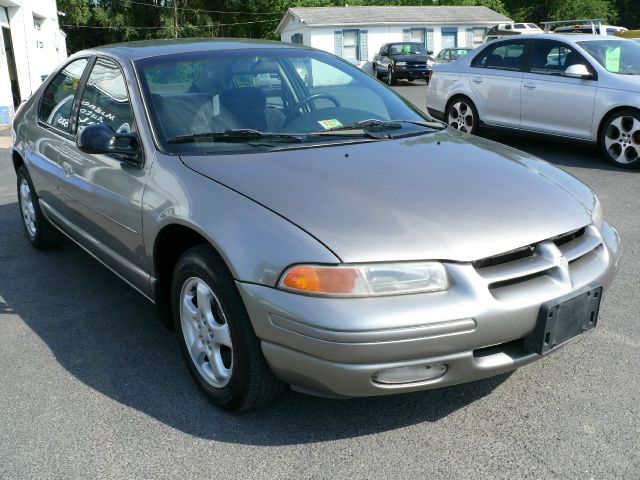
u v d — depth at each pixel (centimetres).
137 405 284
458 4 4528
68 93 421
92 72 391
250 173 273
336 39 3241
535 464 236
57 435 264
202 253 261
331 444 252
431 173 279
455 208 251
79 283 434
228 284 249
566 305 245
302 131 324
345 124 339
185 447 253
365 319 219
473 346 231
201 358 283
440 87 944
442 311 224
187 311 285
